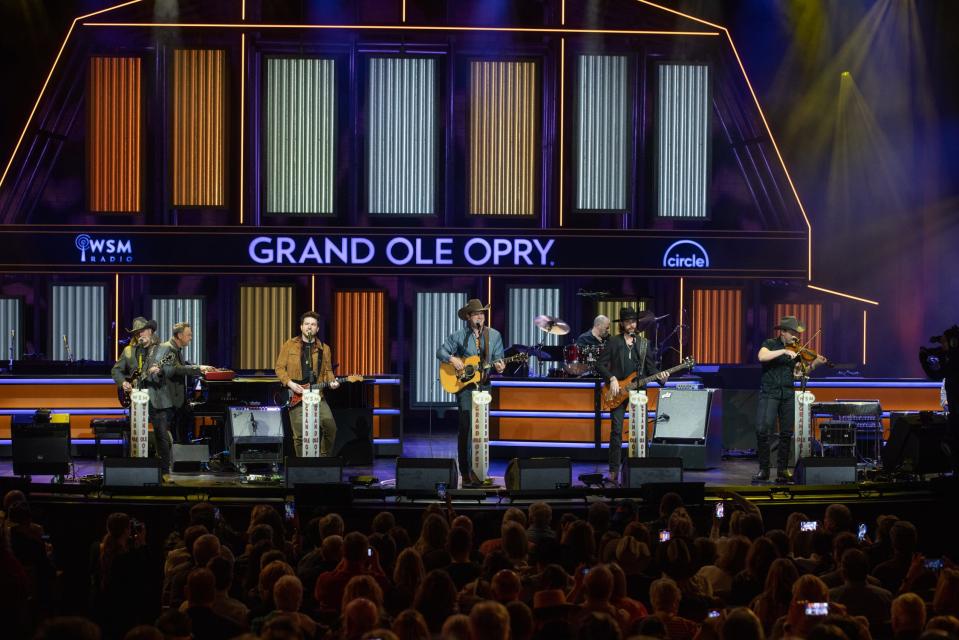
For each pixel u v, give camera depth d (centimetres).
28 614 857
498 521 1395
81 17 2406
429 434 2392
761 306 2575
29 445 1577
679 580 859
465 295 2528
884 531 1079
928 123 2552
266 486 1496
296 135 2467
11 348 2362
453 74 2477
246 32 2434
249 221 2464
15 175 2427
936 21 2506
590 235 2364
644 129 2514
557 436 2014
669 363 2542
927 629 655
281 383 1745
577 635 646
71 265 2316
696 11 2631
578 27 2477
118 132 2439
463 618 616
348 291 2519
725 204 2556
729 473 1845
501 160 2495
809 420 1791
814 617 720
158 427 1692
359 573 877
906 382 2100
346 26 2417
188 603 773
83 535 1419
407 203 2488
